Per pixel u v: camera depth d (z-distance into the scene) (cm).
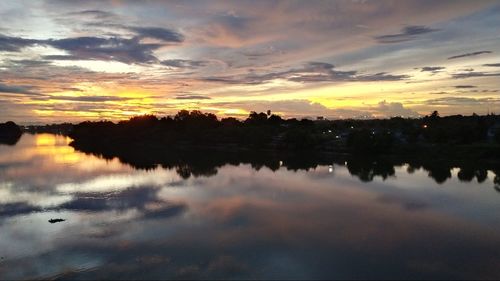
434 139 12125
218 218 4434
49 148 16300
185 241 3656
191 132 17038
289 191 6094
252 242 3631
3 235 3881
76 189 6266
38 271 3038
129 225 4178
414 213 4678
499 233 3906
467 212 4738
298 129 14075
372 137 11469
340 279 2873
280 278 2889
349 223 4244
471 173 8088
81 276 2942
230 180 7219
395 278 2897
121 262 3189
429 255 3328
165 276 2931
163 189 6259
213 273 2975
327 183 6888
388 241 3662
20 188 6369
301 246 3528
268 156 11756
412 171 8419
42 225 4209
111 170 8662
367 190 6184
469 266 3112
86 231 3984
